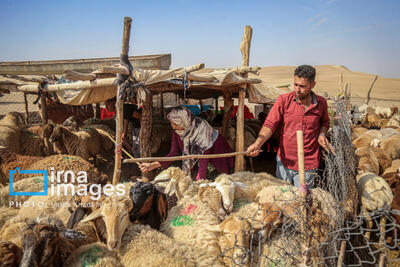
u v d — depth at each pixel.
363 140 8.82
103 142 8.55
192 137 4.78
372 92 51.06
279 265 2.70
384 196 4.25
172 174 4.25
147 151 5.95
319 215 2.86
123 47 4.06
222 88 5.57
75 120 9.25
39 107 9.53
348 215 3.71
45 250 2.27
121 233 2.67
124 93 4.11
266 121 4.00
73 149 7.37
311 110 3.81
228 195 3.63
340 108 5.97
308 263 2.50
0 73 8.31
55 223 2.51
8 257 2.30
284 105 3.92
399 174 4.97
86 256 2.52
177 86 4.96
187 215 3.60
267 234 3.20
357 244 3.91
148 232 2.89
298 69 3.57
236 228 3.02
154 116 12.88
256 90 5.91
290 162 4.01
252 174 4.65
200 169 4.89
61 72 8.21
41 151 7.69
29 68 8.17
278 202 3.29
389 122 15.41
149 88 5.07
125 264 2.62
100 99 5.24
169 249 2.75
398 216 4.23
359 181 4.65
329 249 2.61
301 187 2.66
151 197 3.21
